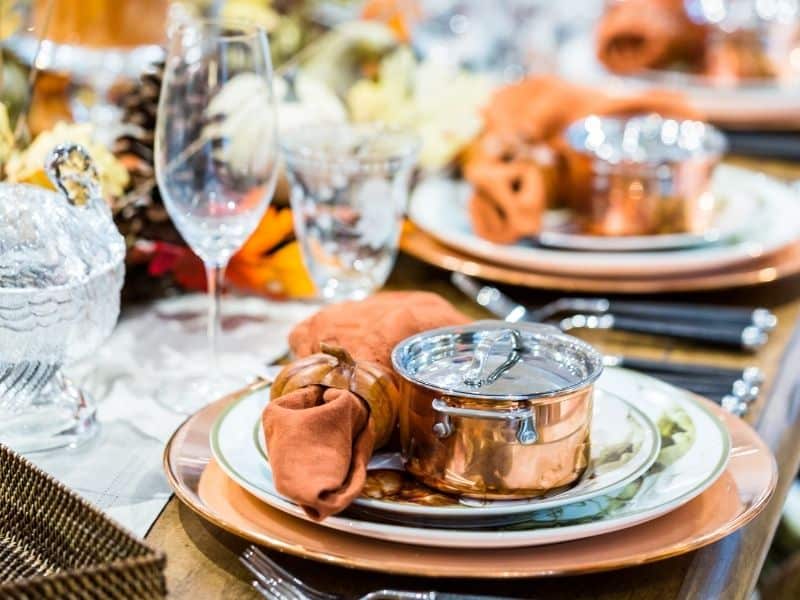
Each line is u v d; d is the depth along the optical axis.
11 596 0.79
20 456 0.91
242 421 1.01
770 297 1.33
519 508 0.92
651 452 0.97
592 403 0.95
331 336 1.05
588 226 1.38
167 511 0.99
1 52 1.19
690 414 1.03
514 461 0.93
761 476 0.98
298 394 0.95
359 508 0.93
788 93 1.92
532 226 1.34
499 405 0.92
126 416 1.10
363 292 1.23
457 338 0.99
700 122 1.45
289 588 0.91
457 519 0.92
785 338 1.24
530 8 1.97
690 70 1.98
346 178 1.19
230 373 1.16
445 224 1.39
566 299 1.31
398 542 0.92
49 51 1.26
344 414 0.93
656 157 1.36
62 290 1.00
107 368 1.17
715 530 0.93
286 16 1.54
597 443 0.99
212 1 1.53
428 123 1.48
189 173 1.10
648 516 0.92
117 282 1.05
